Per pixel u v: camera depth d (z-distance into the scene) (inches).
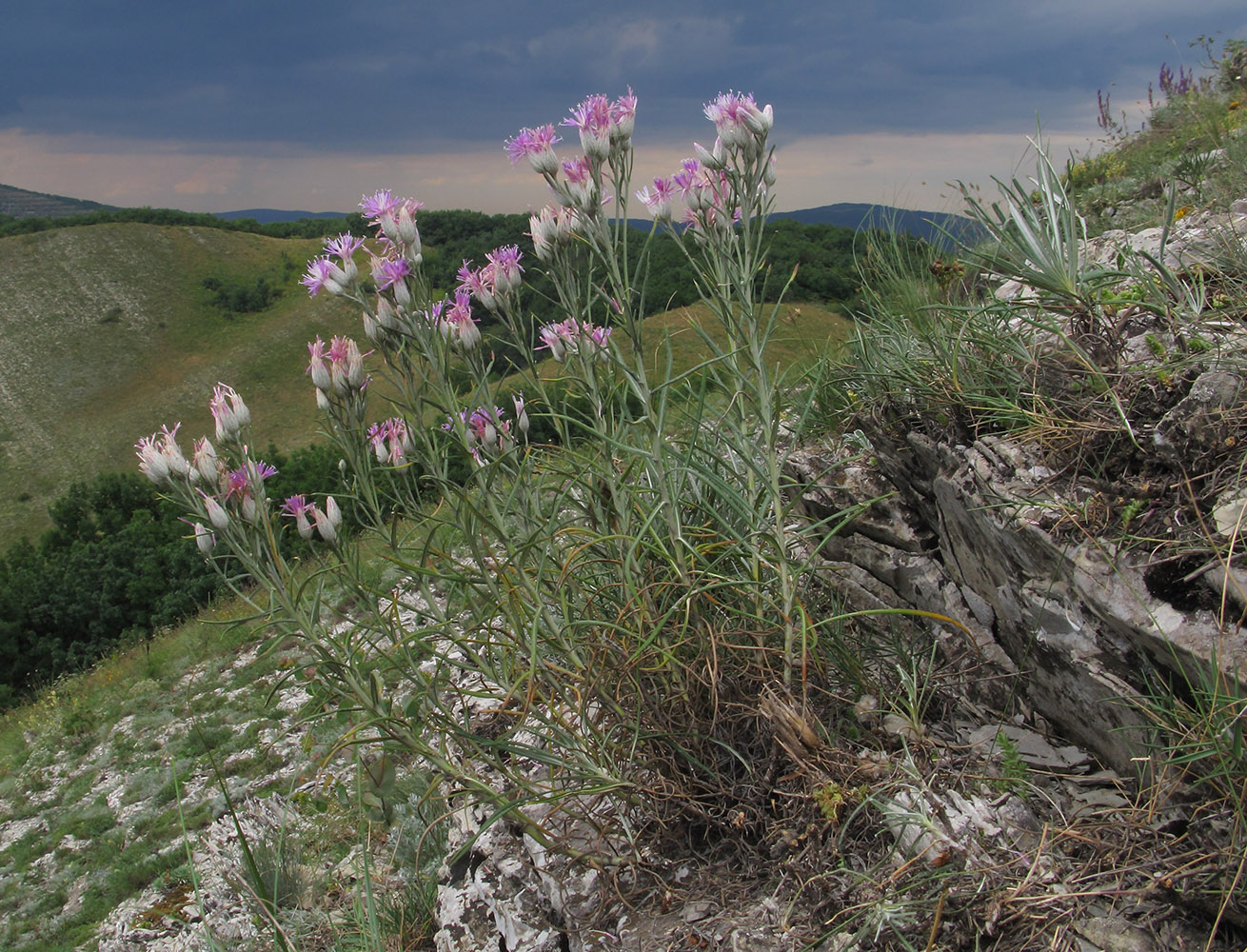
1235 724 59.9
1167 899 59.8
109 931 239.3
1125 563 70.4
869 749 82.2
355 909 122.4
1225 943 56.8
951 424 96.7
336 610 81.4
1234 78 301.1
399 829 144.6
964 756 81.6
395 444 85.7
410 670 81.4
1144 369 80.9
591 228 81.9
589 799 90.1
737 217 82.9
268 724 332.2
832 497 118.0
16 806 386.9
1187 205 156.7
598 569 98.0
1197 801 64.1
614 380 87.7
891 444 110.0
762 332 83.9
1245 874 55.3
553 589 89.2
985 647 93.8
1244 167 145.4
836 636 93.0
